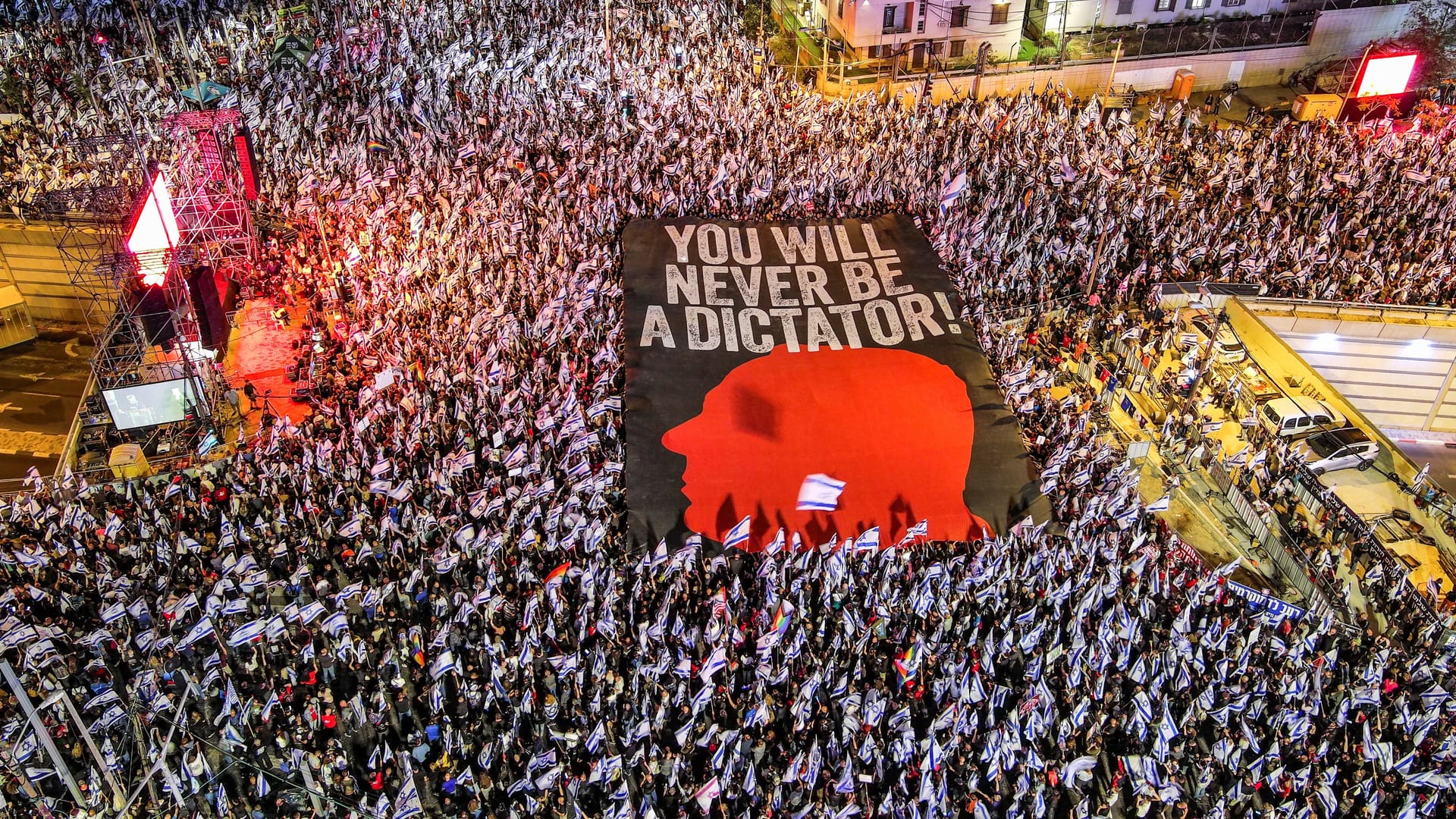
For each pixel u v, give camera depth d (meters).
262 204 52.72
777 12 82.88
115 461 38.47
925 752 24.66
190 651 29.97
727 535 31.89
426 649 29.50
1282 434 40.31
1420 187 55.31
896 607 30.70
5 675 21.70
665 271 46.38
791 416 39.50
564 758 26.83
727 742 25.66
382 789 25.98
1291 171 57.62
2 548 32.84
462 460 34.12
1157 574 30.86
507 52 69.50
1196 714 27.73
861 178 54.88
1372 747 25.86
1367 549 34.62
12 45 66.25
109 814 24.34
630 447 38.19
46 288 50.28
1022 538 33.41
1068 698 27.69
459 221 49.75
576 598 31.11
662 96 64.31
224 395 42.91
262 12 73.69
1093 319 46.78
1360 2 74.75
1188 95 74.00
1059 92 70.94
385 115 60.97
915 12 73.69
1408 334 43.97
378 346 42.28
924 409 39.81
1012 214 51.56
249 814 25.98
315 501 34.38
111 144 52.72
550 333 41.59
